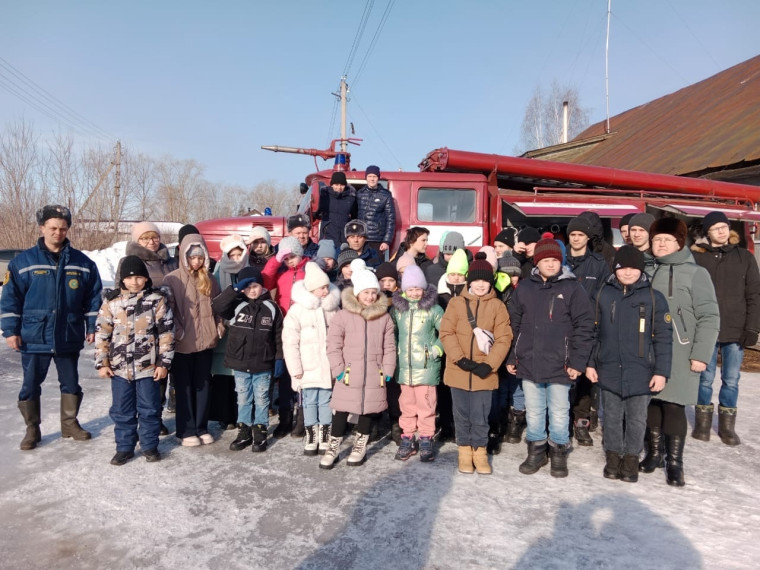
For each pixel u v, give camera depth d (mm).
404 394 4406
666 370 3762
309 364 4414
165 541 3006
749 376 7527
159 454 4297
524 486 3820
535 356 4023
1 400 5789
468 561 2820
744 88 14328
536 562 2812
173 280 4527
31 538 3035
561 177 7820
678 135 14055
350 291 4312
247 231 8039
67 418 4672
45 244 4512
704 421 4910
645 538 3072
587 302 3945
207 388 4703
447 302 4738
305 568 2748
